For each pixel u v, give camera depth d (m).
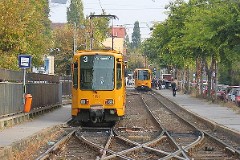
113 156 16.86
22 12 35.91
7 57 34.22
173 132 27.08
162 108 50.25
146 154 18.53
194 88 80.56
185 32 54.44
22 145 18.83
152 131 27.83
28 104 30.69
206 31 42.38
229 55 45.44
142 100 63.72
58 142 20.56
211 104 53.31
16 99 28.88
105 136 25.22
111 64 30.52
